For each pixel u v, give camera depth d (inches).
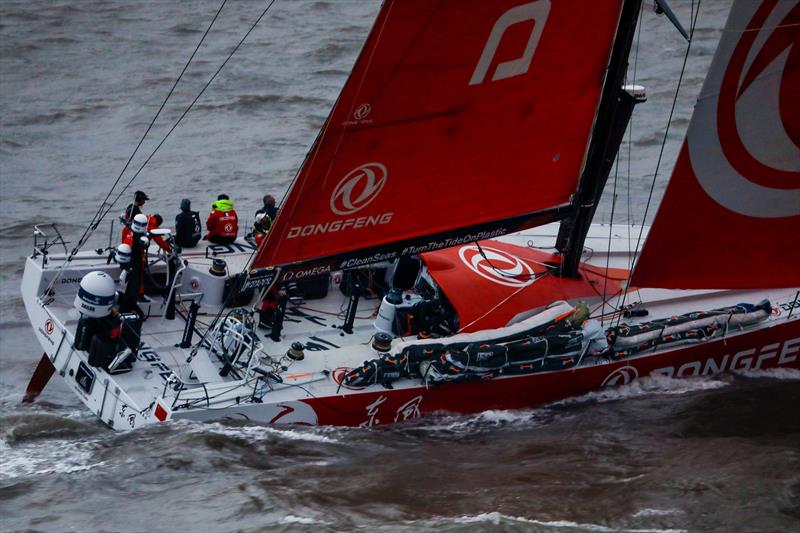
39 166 3211.1
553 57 1610.5
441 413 1734.7
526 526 1273.4
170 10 5152.6
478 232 1729.8
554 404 1813.5
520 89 1610.5
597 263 2154.3
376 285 2039.9
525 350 1739.7
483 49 1539.1
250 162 3292.3
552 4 1550.2
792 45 1697.8
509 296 1877.5
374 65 1471.5
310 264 1599.4
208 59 4362.7
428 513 1325.0
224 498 1355.8
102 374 1675.7
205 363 1708.9
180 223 2018.9
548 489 1422.2
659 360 1871.3
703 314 1910.7
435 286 1911.9
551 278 1959.9
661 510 1349.7
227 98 3878.0
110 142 3432.6
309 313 1951.3
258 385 1647.4
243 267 1958.7
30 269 1895.9
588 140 1731.1
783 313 1991.9
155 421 1569.9
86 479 1425.9
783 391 1881.2
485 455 1579.7
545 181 1742.1
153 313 1884.8
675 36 4655.5
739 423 1739.7
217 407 1573.6
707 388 1888.5
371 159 1550.2
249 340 1700.3
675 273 1847.9
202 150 3378.4
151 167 3225.9
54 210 2883.9
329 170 1521.9
